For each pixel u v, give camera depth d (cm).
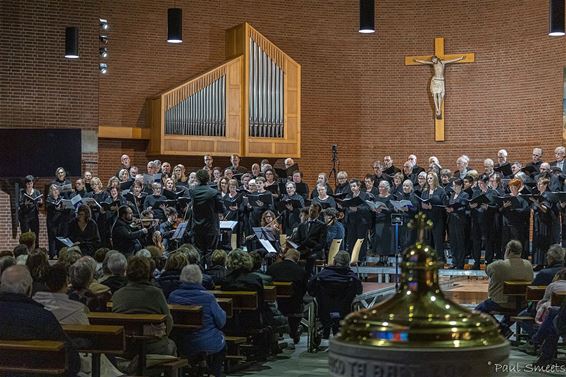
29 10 1805
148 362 717
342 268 1084
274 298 994
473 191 1567
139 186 1683
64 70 1830
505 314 1086
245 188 1691
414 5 2106
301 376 928
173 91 1966
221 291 945
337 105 2133
